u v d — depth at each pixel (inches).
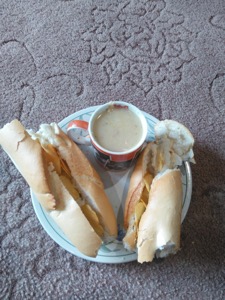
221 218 16.2
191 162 16.7
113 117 14.4
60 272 15.0
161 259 15.2
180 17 22.0
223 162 17.4
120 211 14.7
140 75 19.8
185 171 15.3
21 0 21.8
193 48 21.0
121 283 14.8
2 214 15.9
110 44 20.8
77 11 21.7
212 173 17.1
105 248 14.0
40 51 20.2
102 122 14.3
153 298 14.6
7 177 16.6
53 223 14.2
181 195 13.7
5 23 21.0
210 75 20.1
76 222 12.8
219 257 15.4
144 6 22.2
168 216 13.0
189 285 14.9
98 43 20.8
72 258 15.2
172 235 12.8
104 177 15.1
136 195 13.9
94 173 14.0
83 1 22.1
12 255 15.2
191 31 21.5
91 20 21.5
